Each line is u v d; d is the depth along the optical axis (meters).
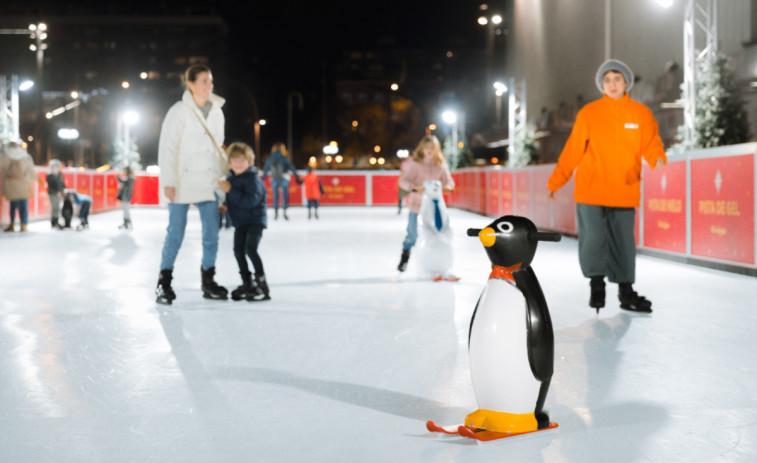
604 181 6.08
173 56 104.56
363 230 17.23
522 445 2.98
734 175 8.75
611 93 6.11
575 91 45.19
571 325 5.66
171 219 6.78
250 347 4.91
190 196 6.73
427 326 5.64
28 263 10.06
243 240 6.89
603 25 40.91
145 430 3.21
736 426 3.25
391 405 3.58
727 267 9.00
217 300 6.94
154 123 104.38
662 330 5.46
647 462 2.81
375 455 2.88
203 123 6.78
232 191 6.85
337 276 8.74
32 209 19.72
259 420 3.35
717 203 9.14
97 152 91.69
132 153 41.91
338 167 87.19
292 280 8.38
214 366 4.39
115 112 95.25
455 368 4.32
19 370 4.30
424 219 8.31
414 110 110.81
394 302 6.80
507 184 20.16
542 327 3.01
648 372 4.23
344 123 110.62
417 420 3.34
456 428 3.18
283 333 5.38
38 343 5.04
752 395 3.75
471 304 6.69
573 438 3.07
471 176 25.98
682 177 9.98
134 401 3.66
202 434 3.15
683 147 18.92
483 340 3.06
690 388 3.88
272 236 15.34
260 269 6.89
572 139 6.21
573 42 45.34
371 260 10.57
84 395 3.77
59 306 6.57
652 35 36.03
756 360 4.52
